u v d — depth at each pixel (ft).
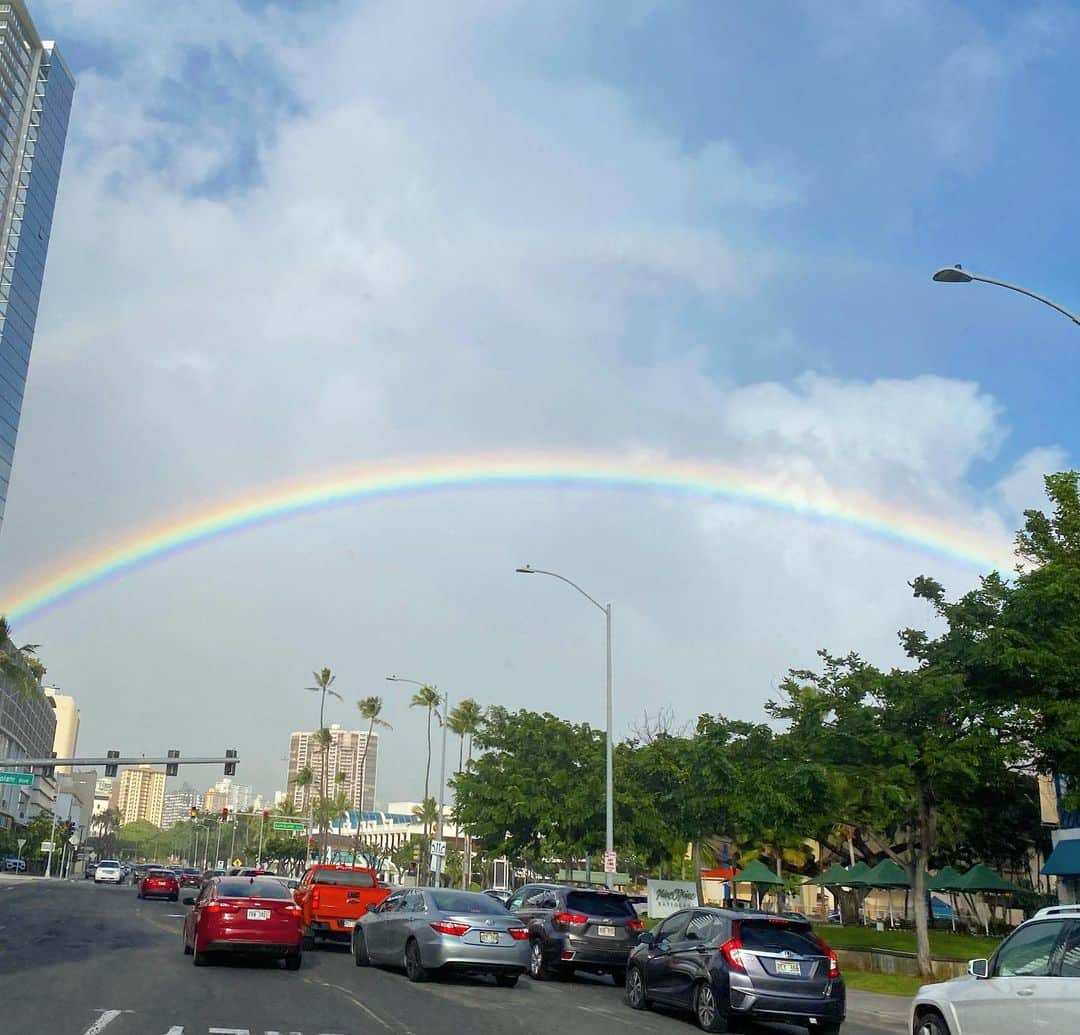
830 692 84.89
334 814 445.78
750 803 90.27
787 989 49.65
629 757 144.56
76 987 51.13
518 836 145.48
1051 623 73.51
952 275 55.01
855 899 192.54
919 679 77.92
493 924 62.03
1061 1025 31.07
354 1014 46.32
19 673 244.42
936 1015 37.11
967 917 196.34
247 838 562.66
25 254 450.71
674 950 54.75
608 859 107.04
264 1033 39.73
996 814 151.12
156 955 69.82
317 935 87.51
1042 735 71.61
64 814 650.02
